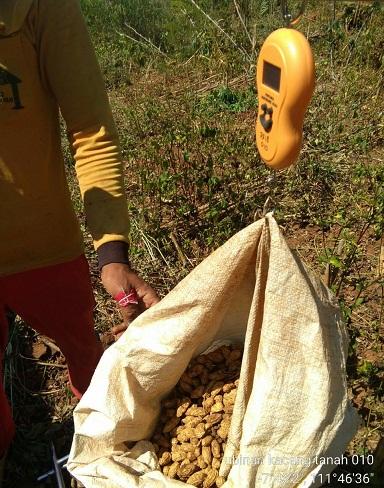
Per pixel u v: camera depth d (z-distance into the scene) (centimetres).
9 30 166
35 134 184
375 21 616
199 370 173
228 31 674
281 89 122
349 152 438
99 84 178
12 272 203
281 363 143
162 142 459
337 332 151
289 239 375
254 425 145
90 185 178
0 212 192
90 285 224
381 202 339
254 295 146
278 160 128
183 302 155
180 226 392
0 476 249
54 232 202
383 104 494
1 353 229
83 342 231
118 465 160
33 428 273
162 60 681
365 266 338
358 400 260
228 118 490
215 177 388
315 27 654
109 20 787
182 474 161
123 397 162
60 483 235
